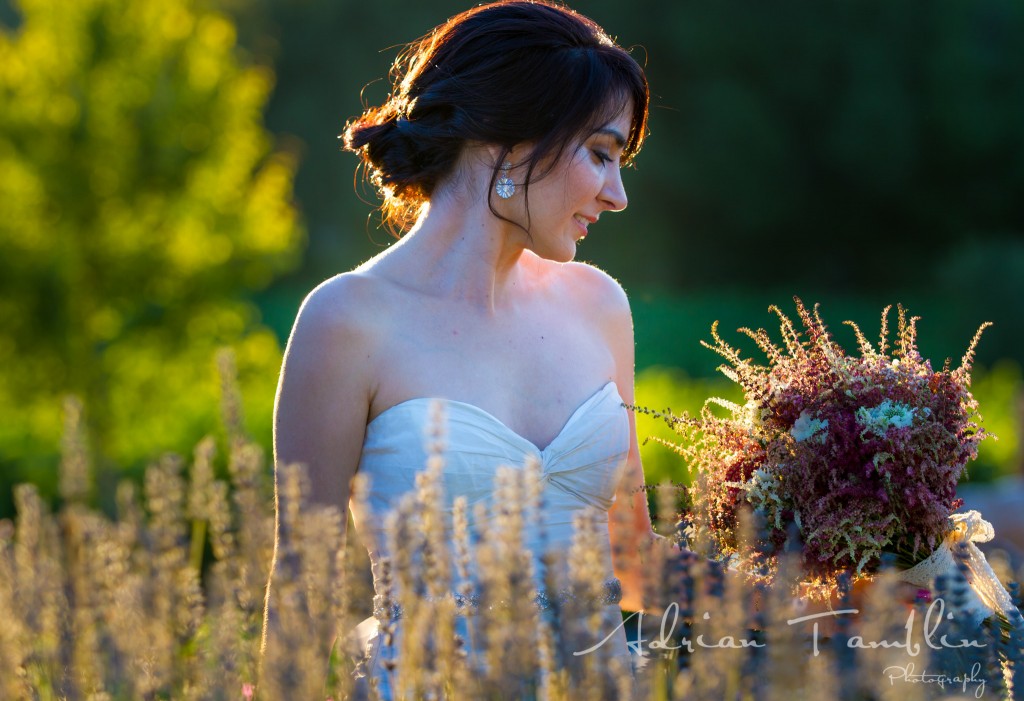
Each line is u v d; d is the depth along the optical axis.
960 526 2.86
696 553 2.43
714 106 44.44
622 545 2.71
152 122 13.50
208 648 2.41
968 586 2.48
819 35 43.91
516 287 3.32
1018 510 8.87
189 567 2.86
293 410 2.98
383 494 3.00
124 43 13.43
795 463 2.81
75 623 2.55
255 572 2.55
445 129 3.04
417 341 3.05
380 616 2.27
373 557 2.95
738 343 37.19
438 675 2.15
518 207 3.08
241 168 14.12
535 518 2.81
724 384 13.91
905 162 43.84
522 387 3.16
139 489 10.14
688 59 45.03
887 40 43.88
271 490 3.75
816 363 2.99
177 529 2.91
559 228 3.10
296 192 44.56
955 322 29.06
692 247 47.16
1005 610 2.65
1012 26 43.28
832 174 45.06
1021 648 2.38
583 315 3.45
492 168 3.08
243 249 14.03
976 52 43.09
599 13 44.97
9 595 2.55
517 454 3.03
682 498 2.94
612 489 3.23
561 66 2.99
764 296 45.06
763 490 2.85
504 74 2.99
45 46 13.36
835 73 44.34
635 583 3.23
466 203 3.13
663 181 45.84
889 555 2.78
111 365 13.74
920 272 45.97
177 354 13.89
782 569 2.26
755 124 44.28
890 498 2.74
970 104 42.91
